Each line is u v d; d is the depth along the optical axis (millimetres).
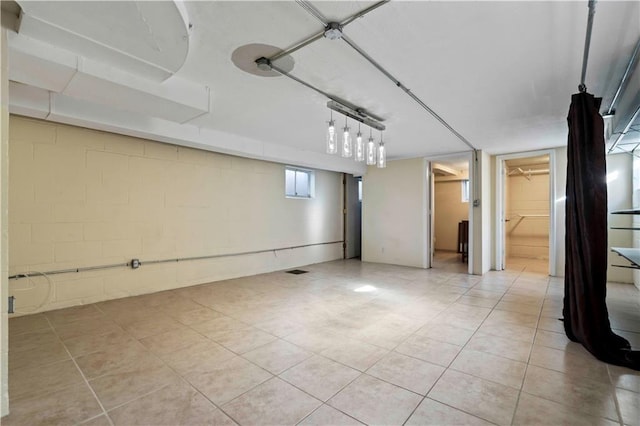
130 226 4152
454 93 2990
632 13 1782
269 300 4031
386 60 2373
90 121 3303
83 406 1835
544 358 2430
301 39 2092
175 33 1847
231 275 5344
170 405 1850
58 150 3580
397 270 6102
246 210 5590
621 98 2859
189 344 2691
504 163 6359
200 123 4027
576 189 2602
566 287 2865
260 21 1893
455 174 8500
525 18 1851
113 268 4008
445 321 3250
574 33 2000
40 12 1646
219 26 1944
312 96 3098
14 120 3309
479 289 4594
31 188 3412
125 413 1777
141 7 1601
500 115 3633
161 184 4469
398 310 3621
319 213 7109
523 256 7926
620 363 2297
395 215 6738
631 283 4801
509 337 2834
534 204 7805
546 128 4180
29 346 2629
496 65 2441
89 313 3463
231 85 2857
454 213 8930
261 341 2760
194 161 4855
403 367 2301
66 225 3639
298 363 2363
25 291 3377
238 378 2150
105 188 3934
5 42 1692
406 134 4523
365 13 1804
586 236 2523
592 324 2498
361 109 3443
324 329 3041
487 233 5980
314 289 4613
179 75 2660
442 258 7672
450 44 2145
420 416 1751
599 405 1836
